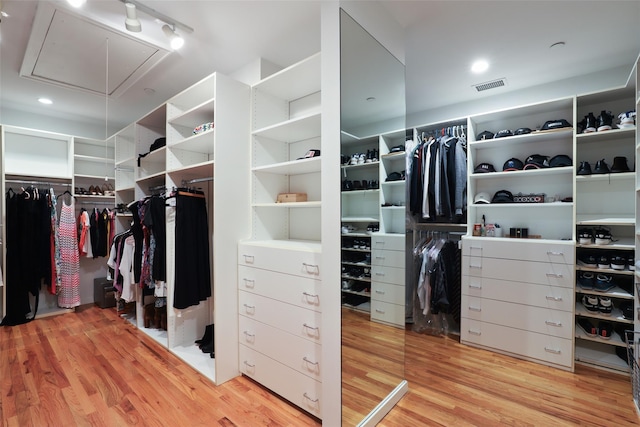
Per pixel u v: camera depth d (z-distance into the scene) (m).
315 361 1.73
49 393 1.97
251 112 2.29
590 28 1.95
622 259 2.20
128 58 2.40
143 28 2.06
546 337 2.34
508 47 2.20
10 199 3.26
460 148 2.81
